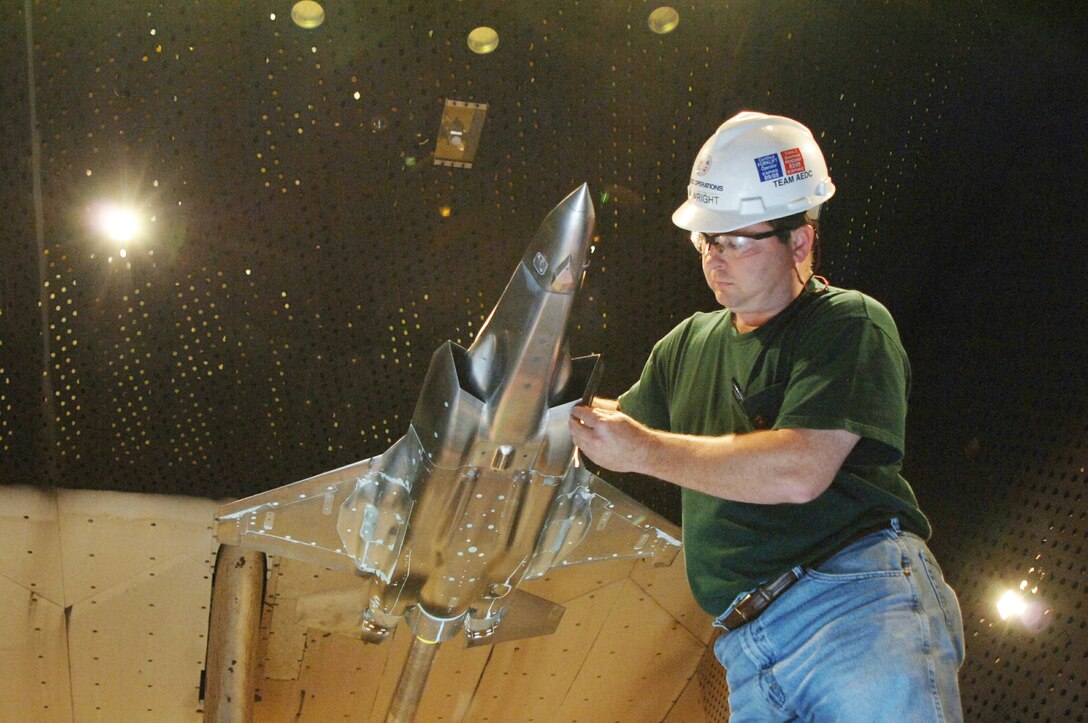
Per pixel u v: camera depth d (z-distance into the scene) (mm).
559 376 2174
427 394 2207
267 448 3125
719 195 2098
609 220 2986
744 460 1887
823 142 3025
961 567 3080
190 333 2957
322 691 3574
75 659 3318
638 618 3582
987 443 3076
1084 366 2822
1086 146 2902
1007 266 3111
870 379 1903
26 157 2695
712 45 2801
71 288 2857
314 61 2662
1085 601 2693
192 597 3260
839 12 2838
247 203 2826
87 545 3115
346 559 2488
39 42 2580
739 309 2102
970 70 2967
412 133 2781
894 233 3199
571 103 2805
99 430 3023
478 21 2658
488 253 2980
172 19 2586
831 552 1977
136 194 2775
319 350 3033
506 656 3613
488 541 2357
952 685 1892
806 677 1945
